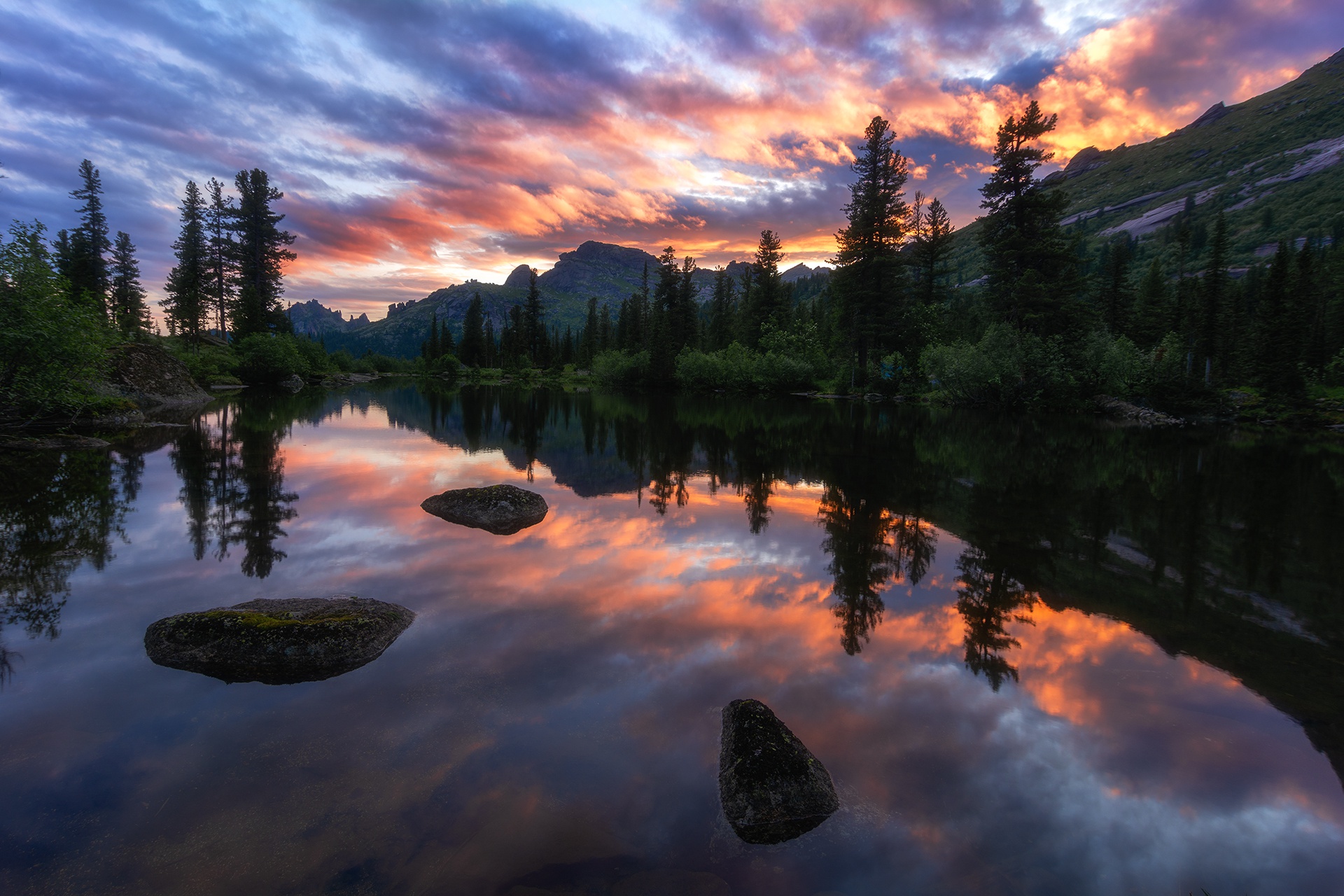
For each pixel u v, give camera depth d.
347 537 8.49
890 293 47.06
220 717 4.15
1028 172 38.59
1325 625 6.22
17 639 5.29
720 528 9.60
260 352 47.09
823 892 2.84
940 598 6.75
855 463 16.48
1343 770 3.89
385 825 3.16
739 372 53.25
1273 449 22.25
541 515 9.94
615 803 3.39
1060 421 32.22
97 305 17.41
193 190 52.47
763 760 3.59
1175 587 7.29
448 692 4.53
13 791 3.35
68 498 10.29
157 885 2.74
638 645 5.41
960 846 3.16
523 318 96.25
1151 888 2.91
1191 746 4.11
